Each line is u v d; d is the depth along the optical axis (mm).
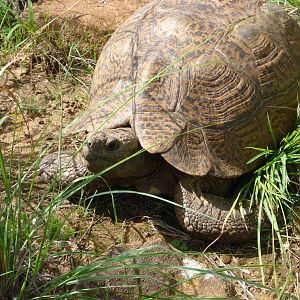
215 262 855
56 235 795
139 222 905
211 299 721
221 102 881
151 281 812
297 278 834
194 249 874
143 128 854
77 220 894
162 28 923
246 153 892
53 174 924
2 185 923
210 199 878
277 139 951
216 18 940
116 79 915
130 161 872
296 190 939
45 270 801
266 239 883
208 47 903
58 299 736
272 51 949
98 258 833
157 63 887
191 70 882
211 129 869
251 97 904
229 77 895
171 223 910
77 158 925
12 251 762
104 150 854
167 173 903
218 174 860
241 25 945
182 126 856
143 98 869
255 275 842
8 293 746
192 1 972
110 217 908
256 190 885
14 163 967
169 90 872
